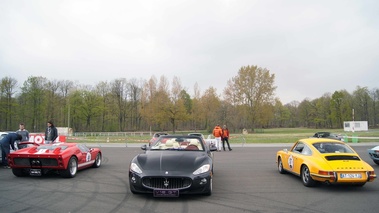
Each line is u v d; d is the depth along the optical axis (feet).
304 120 342.85
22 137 42.47
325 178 24.09
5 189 25.44
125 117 270.67
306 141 29.73
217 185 27.45
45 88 224.33
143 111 218.18
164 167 21.26
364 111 280.51
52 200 21.57
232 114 198.18
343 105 277.44
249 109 203.92
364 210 19.02
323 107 303.89
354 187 26.53
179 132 232.94
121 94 268.41
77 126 253.24
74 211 18.69
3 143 38.40
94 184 27.78
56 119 240.53
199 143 27.43
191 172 20.95
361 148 73.77
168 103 209.26
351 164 24.71
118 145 89.86
